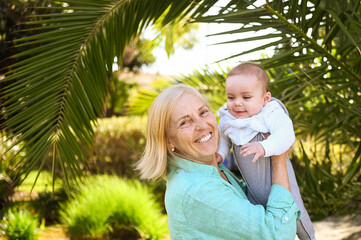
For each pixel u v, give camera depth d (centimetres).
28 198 700
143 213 603
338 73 284
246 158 187
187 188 168
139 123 903
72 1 283
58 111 287
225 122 193
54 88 285
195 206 166
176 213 171
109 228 593
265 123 182
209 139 177
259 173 184
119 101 1344
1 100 395
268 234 160
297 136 411
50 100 285
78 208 604
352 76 258
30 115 281
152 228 595
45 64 281
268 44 238
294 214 169
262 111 185
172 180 178
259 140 184
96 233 586
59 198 681
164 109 175
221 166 200
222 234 163
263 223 161
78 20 284
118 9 288
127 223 595
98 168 801
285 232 162
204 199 165
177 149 183
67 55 285
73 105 289
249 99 186
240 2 238
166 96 176
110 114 1414
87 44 289
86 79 293
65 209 625
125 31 300
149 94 690
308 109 397
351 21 227
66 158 286
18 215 578
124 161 826
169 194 175
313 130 388
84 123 295
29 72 279
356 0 242
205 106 178
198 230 167
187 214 168
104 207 599
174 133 174
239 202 165
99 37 291
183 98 175
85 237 586
